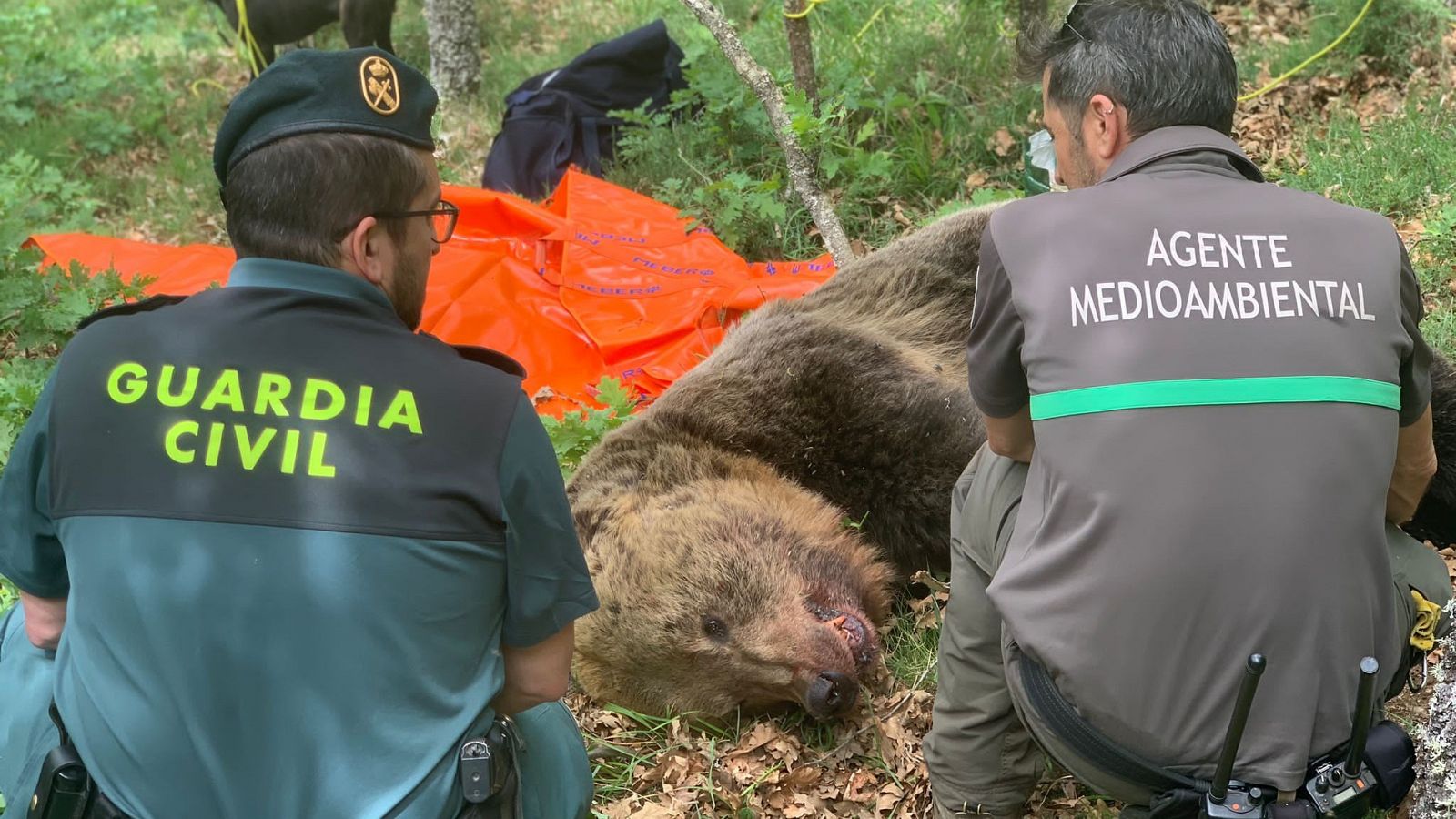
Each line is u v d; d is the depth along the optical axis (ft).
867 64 22.00
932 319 14.70
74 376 6.64
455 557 6.52
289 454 6.40
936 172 20.53
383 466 6.42
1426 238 16.19
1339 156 18.48
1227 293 7.29
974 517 9.14
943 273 14.83
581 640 11.89
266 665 6.33
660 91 23.56
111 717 6.42
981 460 9.44
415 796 6.48
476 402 6.66
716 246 18.99
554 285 18.65
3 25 31.12
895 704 11.64
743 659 11.23
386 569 6.37
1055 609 7.44
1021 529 7.97
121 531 6.38
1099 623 7.27
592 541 12.26
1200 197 7.62
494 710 7.20
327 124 6.67
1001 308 7.91
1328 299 7.27
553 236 19.02
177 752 6.39
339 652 6.35
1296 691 7.03
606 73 22.98
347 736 6.38
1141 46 8.02
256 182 6.70
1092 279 7.46
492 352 7.18
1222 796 7.00
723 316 17.43
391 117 6.81
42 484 6.84
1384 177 17.62
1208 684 7.13
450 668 6.66
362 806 6.37
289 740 6.36
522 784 7.72
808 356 13.37
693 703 11.59
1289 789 7.01
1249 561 7.02
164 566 6.33
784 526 12.15
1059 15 17.85
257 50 28.58
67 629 6.77
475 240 19.61
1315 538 7.02
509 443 6.67
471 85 27.07
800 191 17.76
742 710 11.82
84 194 25.13
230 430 6.43
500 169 22.59
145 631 6.36
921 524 12.93
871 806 10.73
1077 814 9.87
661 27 23.32
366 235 6.81
